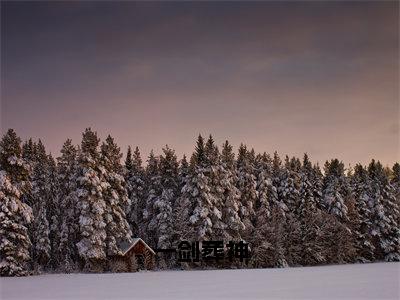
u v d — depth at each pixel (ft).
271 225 244.22
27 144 243.40
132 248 205.57
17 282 137.80
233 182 250.37
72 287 118.93
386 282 127.95
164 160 241.76
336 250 266.77
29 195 199.93
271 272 180.65
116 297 94.68
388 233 289.12
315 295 96.99
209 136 235.20
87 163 193.36
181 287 116.06
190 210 220.43
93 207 187.52
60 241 200.54
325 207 287.48
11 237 169.78
